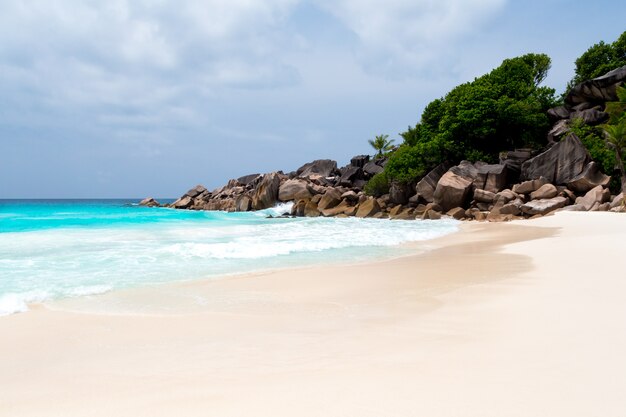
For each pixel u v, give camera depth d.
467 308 5.56
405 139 63.59
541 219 27.08
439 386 2.82
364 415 2.40
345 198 47.19
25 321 5.62
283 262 11.25
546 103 49.56
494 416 2.34
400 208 39.94
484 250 13.16
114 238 16.88
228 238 17.44
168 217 33.12
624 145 33.56
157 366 3.76
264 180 54.41
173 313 6.00
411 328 4.73
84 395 3.08
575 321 4.50
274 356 3.92
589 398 2.55
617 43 49.84
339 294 7.07
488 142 46.12
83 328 5.26
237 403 2.69
